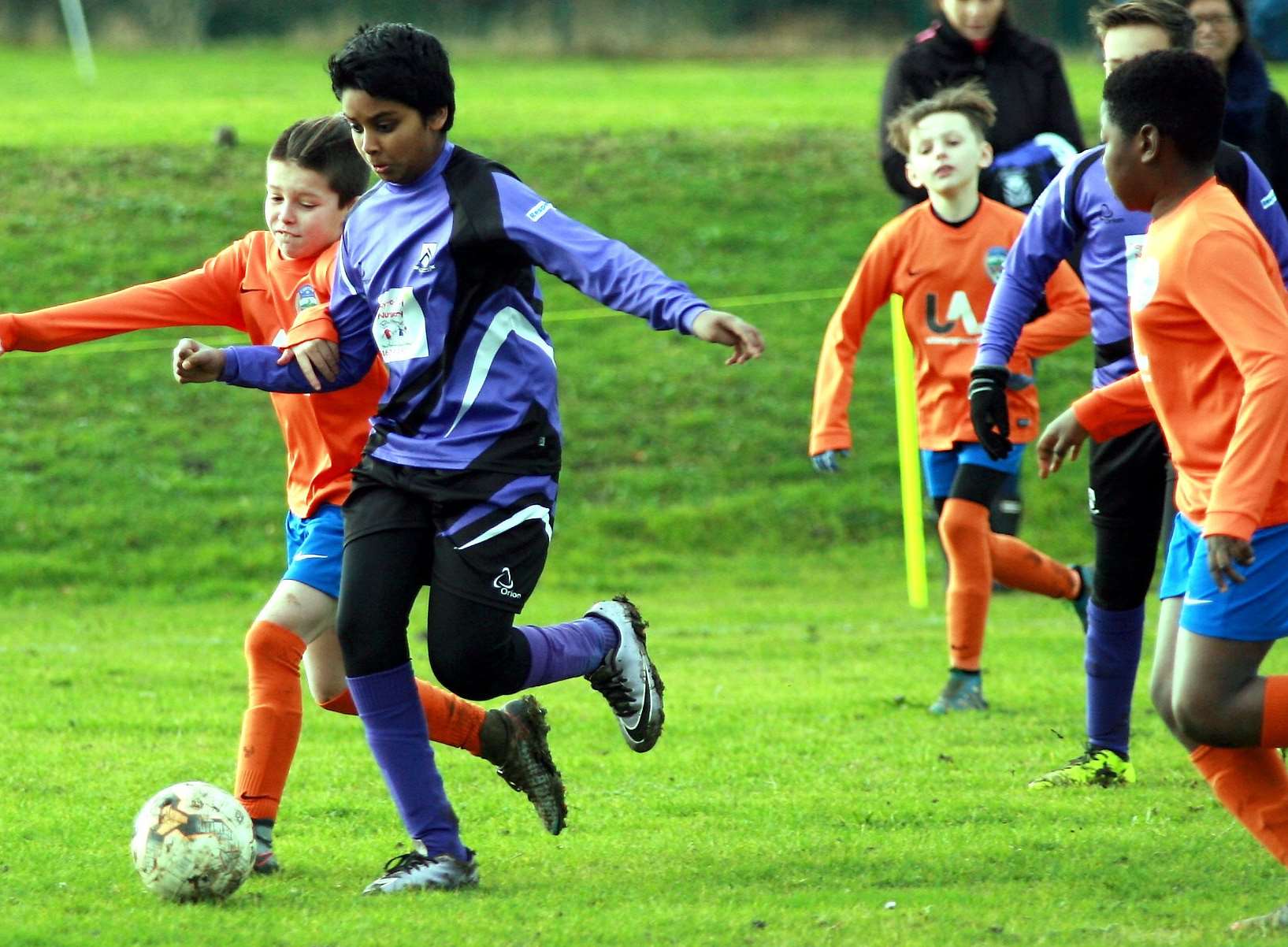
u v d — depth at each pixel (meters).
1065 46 129.25
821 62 124.69
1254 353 13.20
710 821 18.88
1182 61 14.19
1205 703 13.85
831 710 26.56
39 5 146.75
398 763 15.63
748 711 26.61
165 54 133.38
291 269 17.52
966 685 26.42
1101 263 18.88
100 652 34.16
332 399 16.92
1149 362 14.48
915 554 39.44
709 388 55.28
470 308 15.41
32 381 53.00
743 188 69.12
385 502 15.59
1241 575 13.25
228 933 13.87
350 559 15.57
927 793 20.11
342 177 17.28
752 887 15.67
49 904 15.09
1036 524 48.81
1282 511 13.63
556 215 15.17
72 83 102.44
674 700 27.69
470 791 21.03
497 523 15.28
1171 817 18.53
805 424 53.50
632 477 50.59
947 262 26.41
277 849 17.64
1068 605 40.34
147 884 15.04
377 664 15.45
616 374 56.00
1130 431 19.19
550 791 17.00
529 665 15.84
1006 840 17.47
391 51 15.18
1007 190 28.80
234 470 49.59
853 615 39.09
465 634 15.17
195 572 44.28
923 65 31.78
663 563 46.22
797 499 49.66
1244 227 13.86
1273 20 95.69
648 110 84.31
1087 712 20.75
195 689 29.62
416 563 15.61
